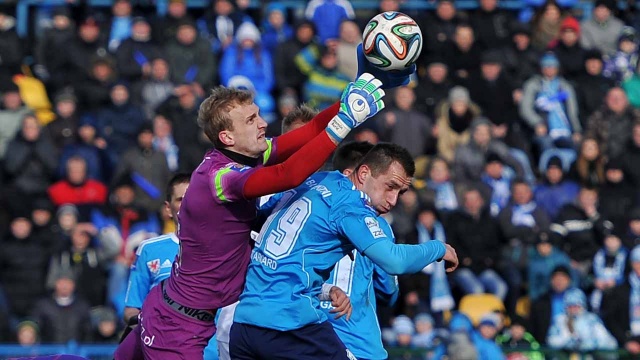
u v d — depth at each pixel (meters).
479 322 42.84
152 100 52.34
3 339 42.94
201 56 54.88
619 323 45.62
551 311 44.53
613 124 52.72
